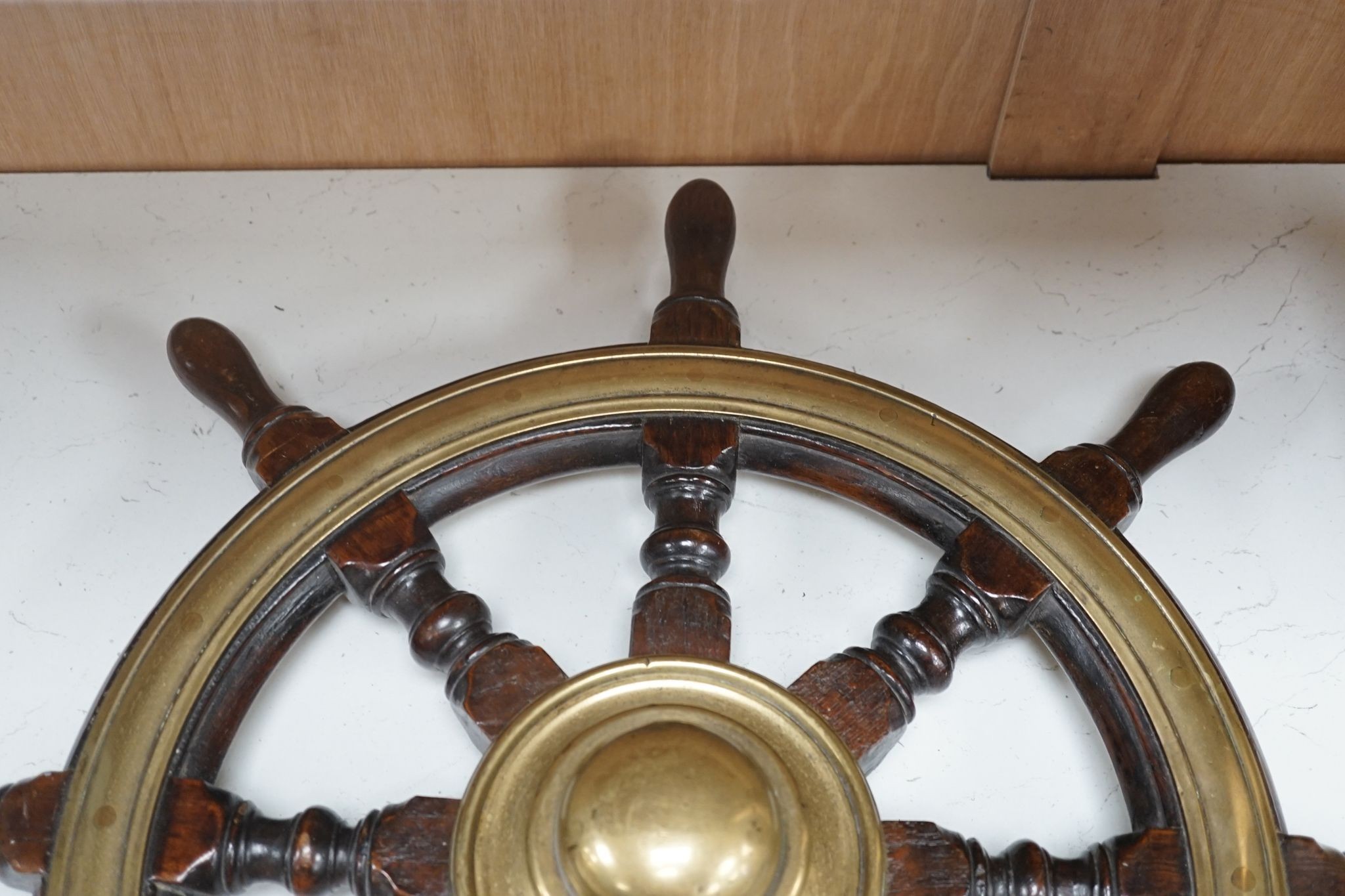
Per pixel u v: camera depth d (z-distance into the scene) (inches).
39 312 52.7
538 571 46.6
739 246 55.1
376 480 43.8
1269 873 37.4
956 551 43.1
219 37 52.0
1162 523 47.9
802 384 46.1
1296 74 53.5
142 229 55.5
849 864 36.8
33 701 43.5
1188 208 56.5
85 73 53.1
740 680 39.4
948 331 52.8
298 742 43.2
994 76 53.9
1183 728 39.8
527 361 46.3
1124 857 38.3
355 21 51.7
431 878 37.4
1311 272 54.6
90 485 48.2
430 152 57.2
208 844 37.4
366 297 53.6
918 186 57.3
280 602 42.3
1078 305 53.6
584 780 36.2
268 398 46.3
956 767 43.1
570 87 54.6
